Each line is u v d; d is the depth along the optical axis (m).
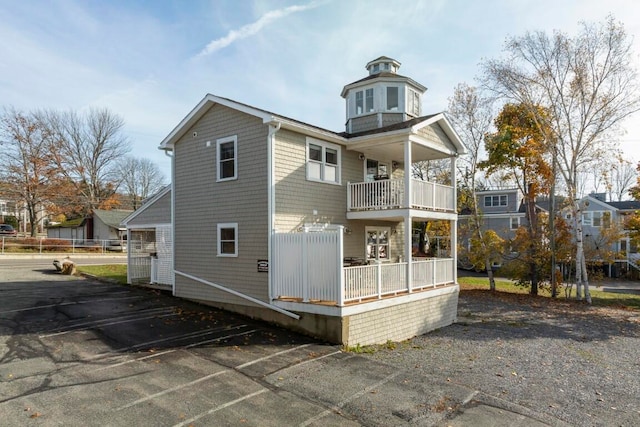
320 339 10.31
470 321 15.60
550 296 23.42
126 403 6.04
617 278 36.91
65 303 12.96
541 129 21.84
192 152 14.33
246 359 8.42
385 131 13.70
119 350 8.58
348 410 6.18
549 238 23.72
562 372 9.06
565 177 21.50
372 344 10.84
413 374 8.08
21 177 36.25
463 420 6.01
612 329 14.60
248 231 12.44
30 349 8.34
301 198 12.82
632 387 8.17
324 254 10.39
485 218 39.59
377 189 13.90
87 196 43.62
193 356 8.44
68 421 5.39
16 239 33.12
